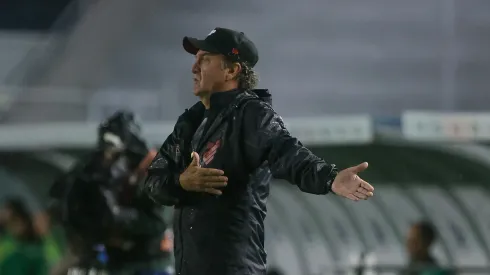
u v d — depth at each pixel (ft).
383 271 116.26
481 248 124.26
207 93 47.11
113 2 179.11
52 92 165.58
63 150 123.95
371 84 150.61
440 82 148.36
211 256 45.09
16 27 295.28
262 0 155.94
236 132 45.09
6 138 121.80
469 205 123.34
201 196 45.55
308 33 152.66
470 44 147.74
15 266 112.57
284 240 149.18
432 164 118.52
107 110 163.22
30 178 141.18
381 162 122.11
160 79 170.09
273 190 145.07
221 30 47.32
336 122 105.09
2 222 126.93
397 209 132.26
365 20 151.64
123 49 177.17
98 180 76.89
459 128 102.37
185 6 170.30
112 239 77.51
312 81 151.23
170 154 48.47
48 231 124.06
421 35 150.10
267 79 151.53
